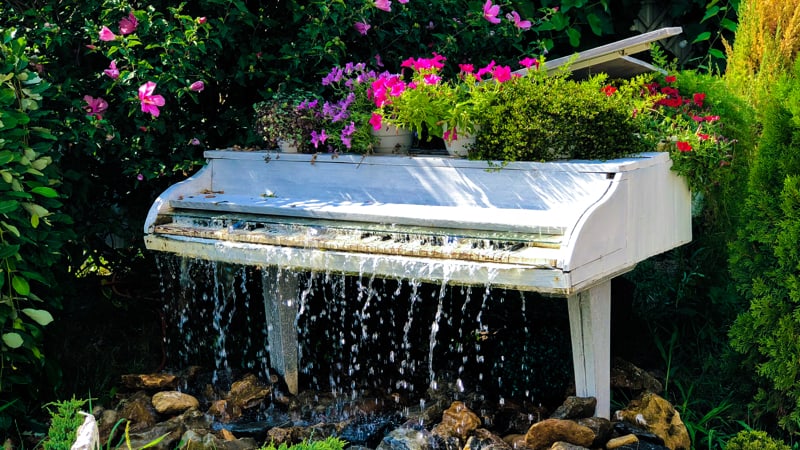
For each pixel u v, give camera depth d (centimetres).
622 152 386
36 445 396
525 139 380
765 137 382
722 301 457
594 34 678
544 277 333
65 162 491
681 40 680
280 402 452
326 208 410
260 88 524
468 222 366
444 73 532
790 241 370
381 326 502
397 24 523
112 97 494
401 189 413
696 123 429
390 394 449
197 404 434
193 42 464
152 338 516
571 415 378
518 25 547
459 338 474
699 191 418
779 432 395
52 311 469
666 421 389
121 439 396
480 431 379
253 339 503
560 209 369
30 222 406
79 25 493
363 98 449
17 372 417
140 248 530
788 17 487
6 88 405
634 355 462
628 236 367
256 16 486
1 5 492
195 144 501
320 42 487
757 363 400
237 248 409
